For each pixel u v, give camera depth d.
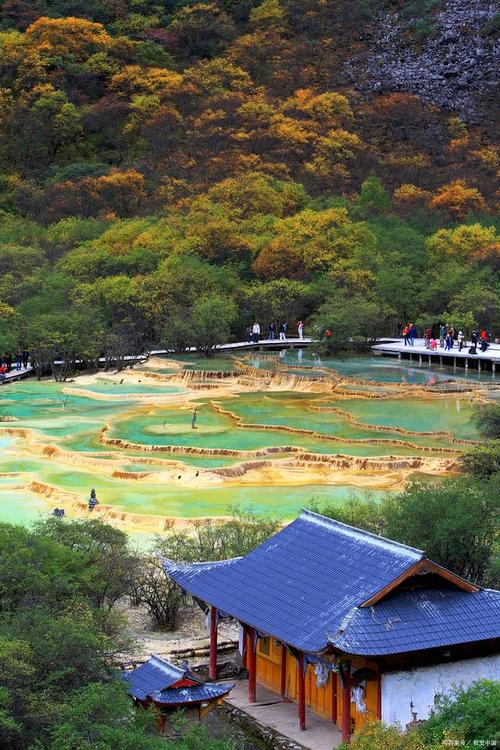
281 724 44.00
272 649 47.38
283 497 85.25
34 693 37.38
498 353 141.75
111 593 56.06
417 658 41.59
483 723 37.50
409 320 166.12
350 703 42.00
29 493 87.50
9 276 163.25
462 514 55.97
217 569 48.16
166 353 155.38
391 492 86.19
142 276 165.88
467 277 165.38
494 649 42.41
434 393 123.56
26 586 47.62
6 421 112.31
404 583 42.47
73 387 133.75
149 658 46.88
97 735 35.56
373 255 175.25
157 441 103.06
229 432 107.44
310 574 44.81
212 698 41.66
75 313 148.12
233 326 167.12
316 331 154.38
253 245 180.88
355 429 107.44
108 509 80.94
